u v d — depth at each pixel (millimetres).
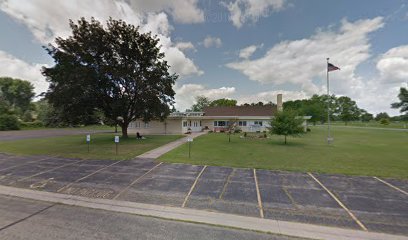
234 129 32531
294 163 10867
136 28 20516
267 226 4723
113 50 19922
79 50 18312
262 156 12836
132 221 4887
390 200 6230
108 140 21766
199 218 5090
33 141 21016
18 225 4609
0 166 10250
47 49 17922
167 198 6367
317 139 23766
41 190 7035
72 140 21906
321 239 4219
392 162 11156
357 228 4676
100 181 7953
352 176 8570
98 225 4660
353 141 21734
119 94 20281
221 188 7234
